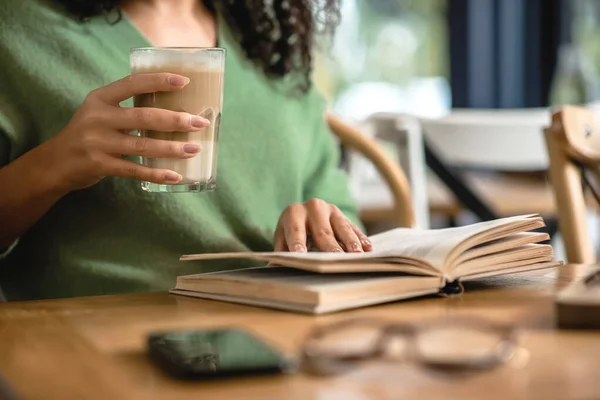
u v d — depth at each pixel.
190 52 1.12
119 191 1.48
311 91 1.78
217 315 0.97
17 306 1.05
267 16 1.69
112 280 1.47
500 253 1.15
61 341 0.84
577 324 0.85
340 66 4.14
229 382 0.67
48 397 0.65
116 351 0.80
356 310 0.98
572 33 4.26
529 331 0.84
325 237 1.25
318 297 0.95
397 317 0.93
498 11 4.26
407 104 4.26
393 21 4.21
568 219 1.58
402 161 2.69
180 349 0.74
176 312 0.99
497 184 3.44
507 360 0.72
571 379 0.67
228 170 1.59
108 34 1.54
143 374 0.71
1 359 0.77
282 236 1.32
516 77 4.27
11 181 1.30
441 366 0.69
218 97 1.15
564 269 1.31
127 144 1.13
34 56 1.47
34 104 1.46
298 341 0.83
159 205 1.50
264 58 1.69
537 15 4.23
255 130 1.63
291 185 1.66
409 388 0.65
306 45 1.75
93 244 1.48
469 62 4.26
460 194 2.97
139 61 1.15
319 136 1.77
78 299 1.10
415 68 4.25
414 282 1.04
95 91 1.18
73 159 1.21
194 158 1.14
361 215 2.88
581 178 1.62
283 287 0.99
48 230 1.48
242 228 1.60
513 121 2.98
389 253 1.09
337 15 1.99
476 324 0.76
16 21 1.48
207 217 1.55
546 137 1.62
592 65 4.27
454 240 1.11
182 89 1.12
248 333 0.80
